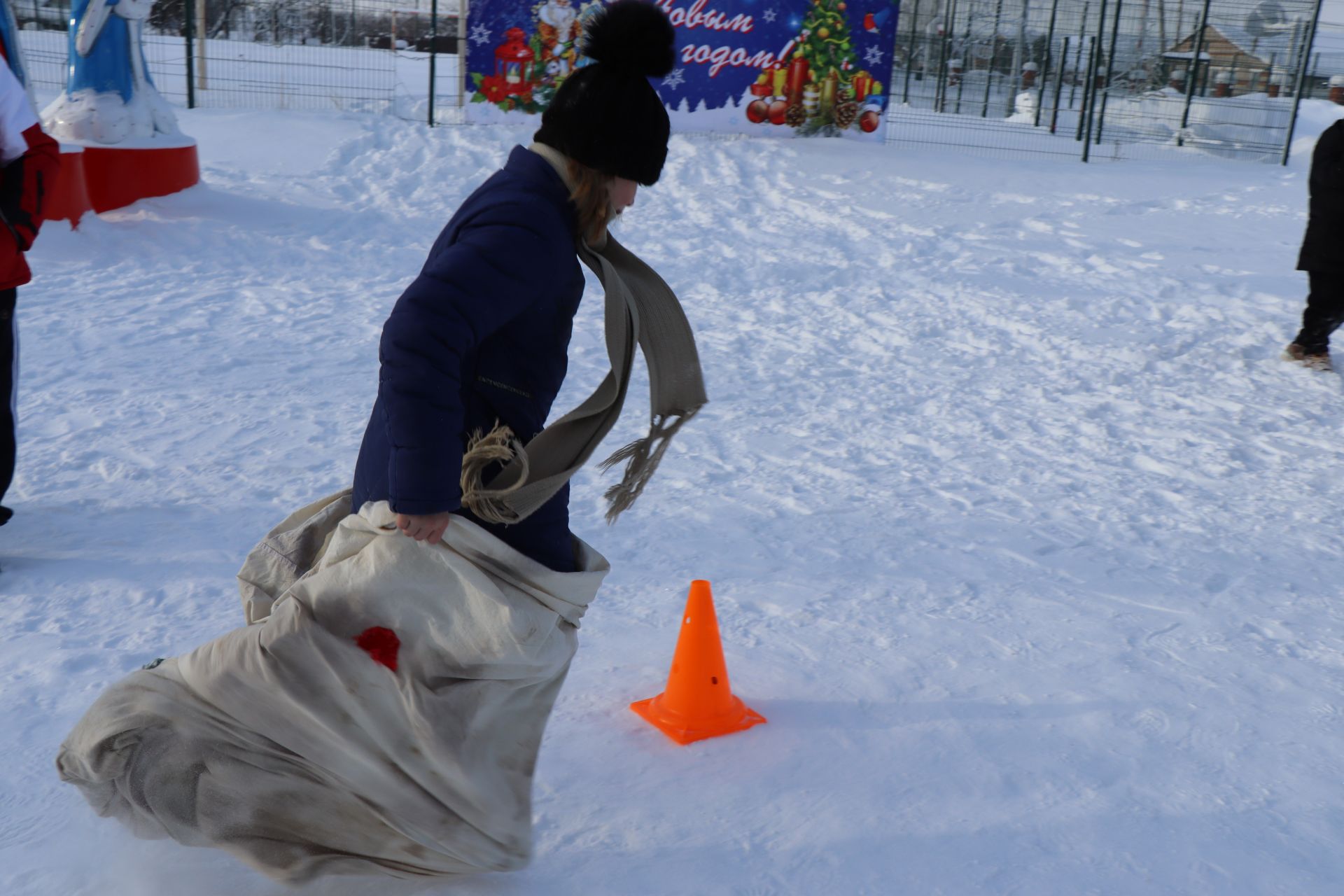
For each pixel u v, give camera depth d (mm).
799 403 6297
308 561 2209
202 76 16250
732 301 8734
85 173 10000
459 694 2059
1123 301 8742
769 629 3590
